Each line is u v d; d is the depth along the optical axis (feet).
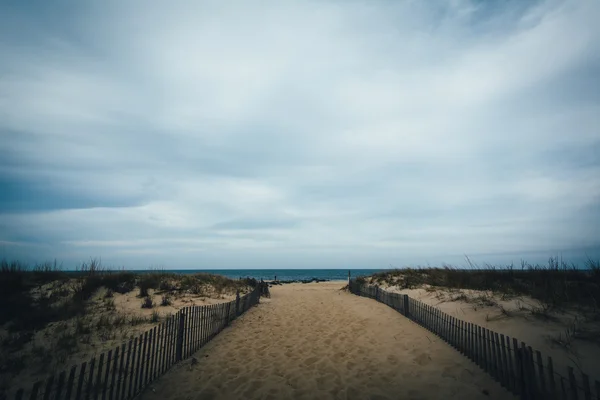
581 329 17.51
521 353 14.57
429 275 51.85
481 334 18.33
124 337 22.85
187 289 44.80
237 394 16.11
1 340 20.39
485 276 38.32
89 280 36.65
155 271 53.36
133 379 16.76
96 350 20.27
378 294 47.09
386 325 30.32
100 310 29.76
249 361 21.16
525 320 20.58
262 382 17.63
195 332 23.22
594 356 14.96
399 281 53.16
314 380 17.90
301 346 24.77
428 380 17.15
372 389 16.56
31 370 16.98
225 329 30.37
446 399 15.06
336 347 24.31
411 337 25.31
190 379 17.81
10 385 15.35
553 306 21.48
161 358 18.37
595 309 19.75
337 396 15.92
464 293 32.45
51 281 35.55
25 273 34.68
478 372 17.46
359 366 19.93
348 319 35.12
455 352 20.72
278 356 22.24
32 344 20.38
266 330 30.50
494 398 14.85
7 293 28.66
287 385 17.28
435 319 25.30
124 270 45.91
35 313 25.31
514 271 36.11
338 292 72.02
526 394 14.03
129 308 31.73
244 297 40.86
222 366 20.08
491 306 25.14
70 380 11.78
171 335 19.79
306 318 36.96
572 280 27.63
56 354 18.99
